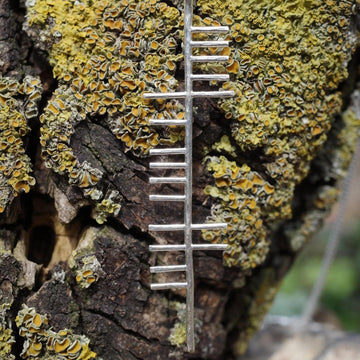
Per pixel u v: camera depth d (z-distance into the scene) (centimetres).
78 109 13
